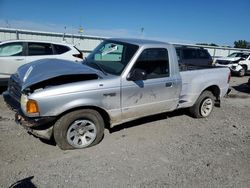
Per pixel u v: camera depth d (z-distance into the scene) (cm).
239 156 477
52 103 405
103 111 471
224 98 967
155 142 509
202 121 657
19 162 400
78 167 398
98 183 362
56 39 1733
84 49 1850
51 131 432
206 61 1468
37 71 447
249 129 629
